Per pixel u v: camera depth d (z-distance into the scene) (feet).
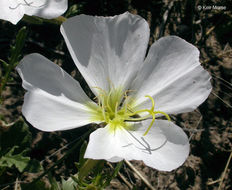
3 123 0.49
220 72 0.67
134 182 0.56
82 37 0.40
